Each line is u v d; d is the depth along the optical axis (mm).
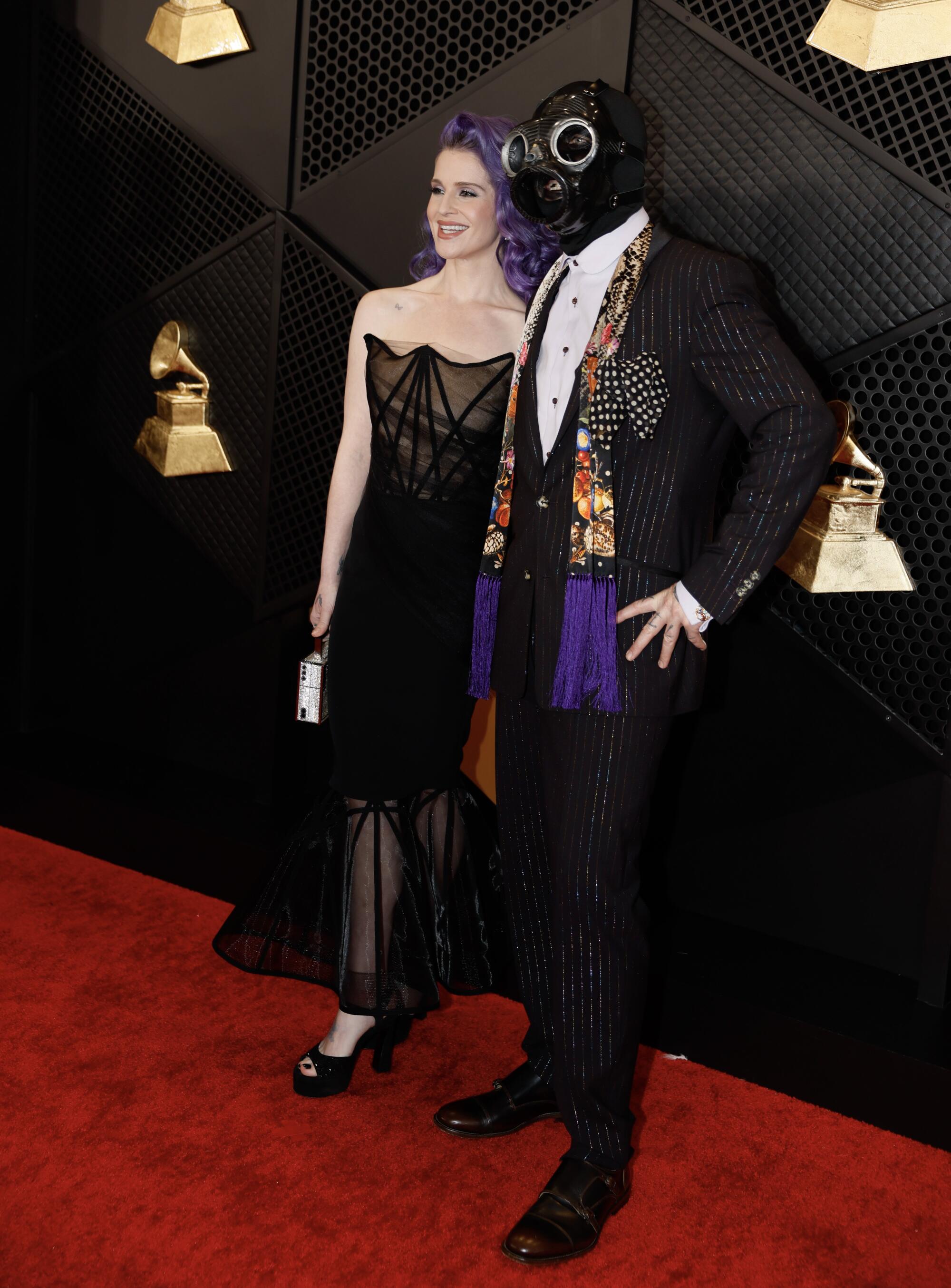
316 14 2559
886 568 2186
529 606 1794
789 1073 2205
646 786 1775
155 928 2652
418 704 2076
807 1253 1780
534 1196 1882
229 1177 1867
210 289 2797
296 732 2975
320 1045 2133
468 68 2443
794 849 2465
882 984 2336
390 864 2121
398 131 2498
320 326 2693
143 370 2947
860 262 2160
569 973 1801
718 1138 2057
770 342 1601
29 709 3379
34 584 3293
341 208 2594
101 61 2846
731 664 2451
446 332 2070
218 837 2777
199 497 2920
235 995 2400
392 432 2039
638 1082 2227
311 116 2609
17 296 3074
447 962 2277
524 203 1728
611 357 1662
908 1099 2088
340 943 2145
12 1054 2143
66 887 2822
